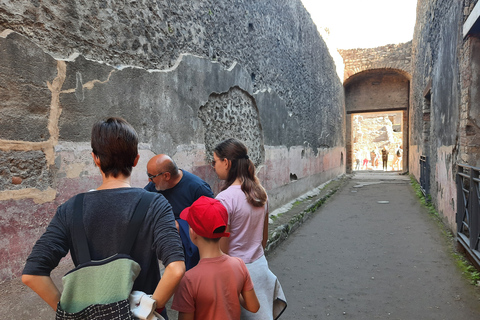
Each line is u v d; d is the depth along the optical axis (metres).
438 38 6.54
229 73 4.53
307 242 5.11
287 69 7.21
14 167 1.95
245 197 1.76
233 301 1.41
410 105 15.45
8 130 1.92
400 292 3.33
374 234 5.52
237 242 1.71
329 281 3.65
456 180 4.57
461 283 3.48
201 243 1.44
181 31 3.54
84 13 2.45
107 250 1.08
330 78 12.30
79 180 2.35
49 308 2.07
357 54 15.63
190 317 1.38
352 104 17.66
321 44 10.63
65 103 2.26
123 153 1.18
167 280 1.04
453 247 4.67
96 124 1.19
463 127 4.39
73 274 1.03
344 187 11.70
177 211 2.09
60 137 2.22
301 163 8.31
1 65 1.89
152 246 1.12
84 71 2.40
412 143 14.48
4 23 1.92
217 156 1.89
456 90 4.82
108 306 0.99
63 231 1.09
